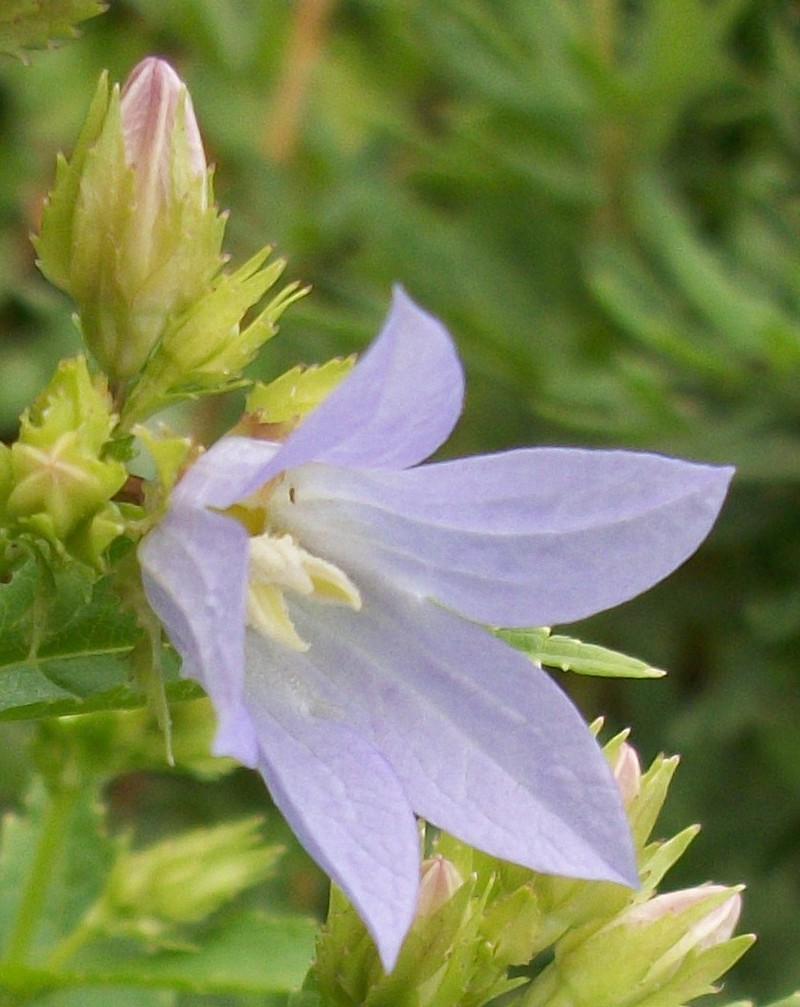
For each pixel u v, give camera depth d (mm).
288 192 299
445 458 273
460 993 173
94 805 212
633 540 161
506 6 285
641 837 177
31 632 172
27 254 324
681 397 264
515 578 164
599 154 276
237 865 203
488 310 268
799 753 257
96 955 211
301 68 288
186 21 310
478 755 163
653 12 274
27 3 177
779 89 274
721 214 284
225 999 222
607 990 174
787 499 260
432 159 293
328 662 167
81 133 176
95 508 164
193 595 157
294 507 169
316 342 279
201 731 200
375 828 158
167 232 175
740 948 175
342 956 174
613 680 272
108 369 177
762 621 256
